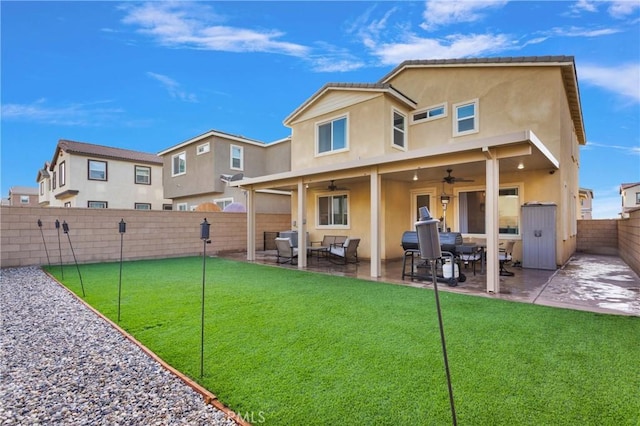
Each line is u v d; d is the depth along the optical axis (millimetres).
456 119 10906
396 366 3184
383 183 10992
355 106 11328
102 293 6359
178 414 2549
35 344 3945
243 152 18953
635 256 8508
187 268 9555
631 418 2389
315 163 12461
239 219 14578
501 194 10148
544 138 9258
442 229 11031
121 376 3152
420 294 6098
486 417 2404
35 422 2486
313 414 2465
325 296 5984
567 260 10828
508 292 6227
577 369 3096
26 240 9727
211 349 3646
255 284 7141
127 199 21906
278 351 3562
